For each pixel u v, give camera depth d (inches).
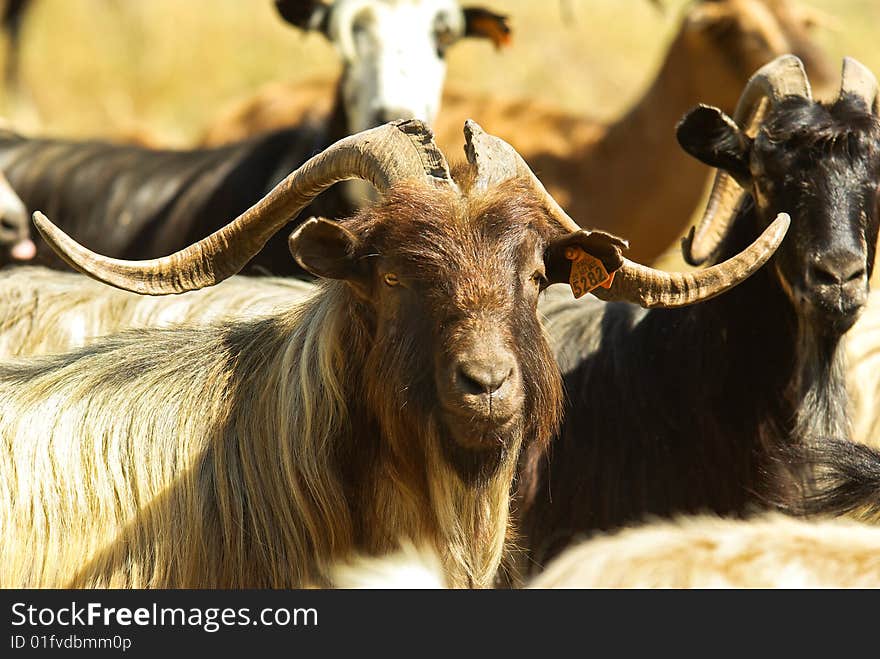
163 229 682.8
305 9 719.1
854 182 421.7
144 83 1395.2
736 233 454.0
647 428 450.6
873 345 531.5
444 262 339.9
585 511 444.8
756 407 439.5
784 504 420.8
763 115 466.3
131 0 1461.6
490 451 348.2
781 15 778.8
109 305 474.3
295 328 382.6
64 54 1402.6
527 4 1456.7
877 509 333.4
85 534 370.0
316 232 347.3
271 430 376.2
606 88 1327.5
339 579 337.7
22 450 375.2
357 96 683.4
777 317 436.1
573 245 361.1
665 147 791.1
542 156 815.1
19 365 406.9
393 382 346.9
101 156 713.6
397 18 695.1
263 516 373.4
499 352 332.2
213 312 464.4
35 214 352.8
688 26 772.6
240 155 695.7
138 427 381.7
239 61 1417.3
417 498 363.9
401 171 356.5
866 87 447.2
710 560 252.2
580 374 462.9
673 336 453.7
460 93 866.1
